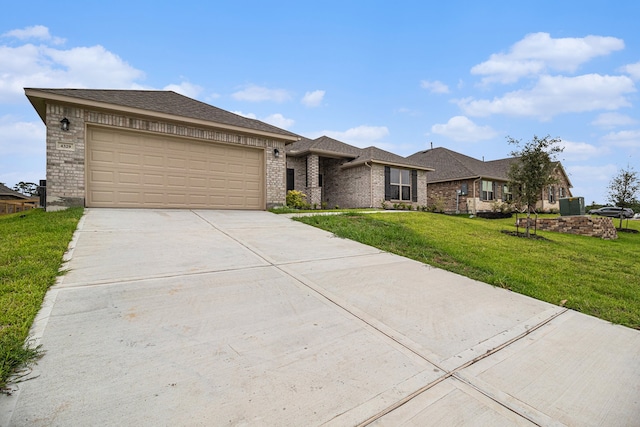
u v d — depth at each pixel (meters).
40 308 2.84
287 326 2.85
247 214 9.66
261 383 2.04
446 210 22.38
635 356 2.74
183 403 1.81
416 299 3.73
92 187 8.62
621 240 11.39
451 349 2.67
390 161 17.17
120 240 5.37
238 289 3.61
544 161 9.01
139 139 9.25
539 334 3.08
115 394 1.85
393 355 2.51
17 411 1.67
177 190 9.83
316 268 4.62
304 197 16.19
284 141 11.80
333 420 1.77
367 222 8.84
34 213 7.99
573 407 2.03
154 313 2.90
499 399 2.07
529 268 5.49
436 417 1.86
